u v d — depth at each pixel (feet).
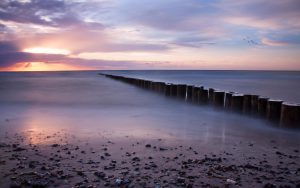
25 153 18.21
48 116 34.94
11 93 68.39
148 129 27.22
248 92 79.56
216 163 16.56
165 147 20.13
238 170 15.29
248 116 35.17
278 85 117.08
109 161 16.60
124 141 21.83
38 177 13.79
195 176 14.25
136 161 16.65
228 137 24.23
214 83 133.59
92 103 49.24
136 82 94.38
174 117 35.24
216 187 12.90
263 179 14.02
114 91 74.84
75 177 13.92
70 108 42.70
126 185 12.97
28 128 27.09
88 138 22.80
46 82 125.39
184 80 170.81
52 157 17.34
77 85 101.86
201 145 21.06
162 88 64.18
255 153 19.13
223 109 40.29
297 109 26.76
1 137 23.08
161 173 14.61
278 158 18.03
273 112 29.63
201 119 33.94
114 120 32.42
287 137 24.41
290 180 13.96
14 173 14.39
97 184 13.08
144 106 45.75
